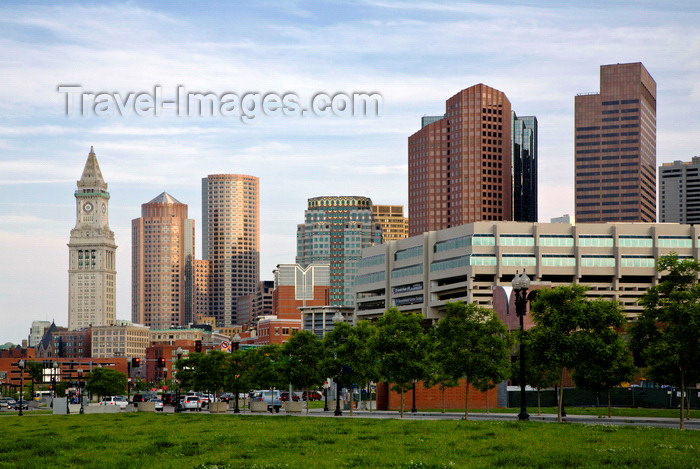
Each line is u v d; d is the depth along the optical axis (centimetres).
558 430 5825
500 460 4228
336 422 7300
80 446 5431
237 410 11406
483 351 8512
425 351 9206
